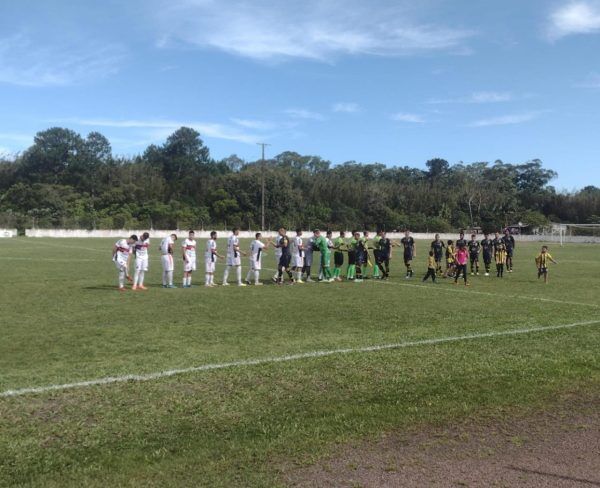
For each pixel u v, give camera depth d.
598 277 22.17
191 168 113.00
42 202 83.94
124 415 5.71
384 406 6.01
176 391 6.48
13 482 4.28
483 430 5.39
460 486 4.25
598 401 6.26
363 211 99.69
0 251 35.59
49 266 24.36
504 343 9.16
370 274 22.91
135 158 112.50
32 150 102.31
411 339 9.48
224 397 6.29
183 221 82.44
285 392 6.50
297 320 11.45
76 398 6.21
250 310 12.76
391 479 4.35
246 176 91.62
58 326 10.57
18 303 13.51
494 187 112.44
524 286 18.64
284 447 4.93
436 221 92.56
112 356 8.19
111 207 87.50
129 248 16.56
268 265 26.23
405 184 119.31
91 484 4.25
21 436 5.16
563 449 4.96
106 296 14.95
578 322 11.26
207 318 11.62
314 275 22.62
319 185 105.44
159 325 10.75
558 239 76.25
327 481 4.31
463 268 19.27
